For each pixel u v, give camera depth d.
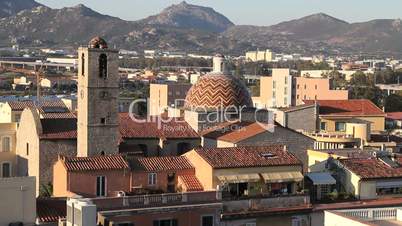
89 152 117.38
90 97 117.19
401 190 113.12
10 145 133.25
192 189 102.75
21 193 91.06
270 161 106.25
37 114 123.88
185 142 128.88
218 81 153.62
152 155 127.31
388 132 188.38
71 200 87.12
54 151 120.31
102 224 89.94
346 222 73.44
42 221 91.44
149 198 94.38
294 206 103.25
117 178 100.94
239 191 103.44
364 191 111.00
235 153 107.12
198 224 96.00
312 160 130.25
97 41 118.75
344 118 186.12
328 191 111.44
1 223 89.94
